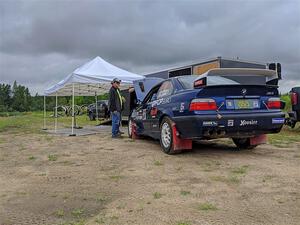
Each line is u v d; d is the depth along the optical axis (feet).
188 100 20.79
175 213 12.32
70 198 14.58
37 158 24.03
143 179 17.17
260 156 22.17
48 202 14.17
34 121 75.15
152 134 27.27
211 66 44.96
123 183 16.61
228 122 20.20
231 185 15.55
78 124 61.57
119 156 23.50
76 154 25.03
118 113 34.30
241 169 18.39
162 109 23.80
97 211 12.88
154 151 24.85
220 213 12.18
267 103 21.40
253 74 22.13
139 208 12.97
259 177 16.72
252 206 12.80
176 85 23.50
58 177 18.33
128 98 46.91
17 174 19.42
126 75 40.52
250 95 21.02
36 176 18.75
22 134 42.60
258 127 20.88
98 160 22.48
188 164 20.15
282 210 12.34
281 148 25.35
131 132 32.89
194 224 11.27
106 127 49.96
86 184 16.72
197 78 21.94
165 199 13.91
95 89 46.26
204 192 14.65
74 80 38.11
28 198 14.83
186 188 15.34
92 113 76.43
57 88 44.45
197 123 20.10
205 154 23.06
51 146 29.60
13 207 13.70
